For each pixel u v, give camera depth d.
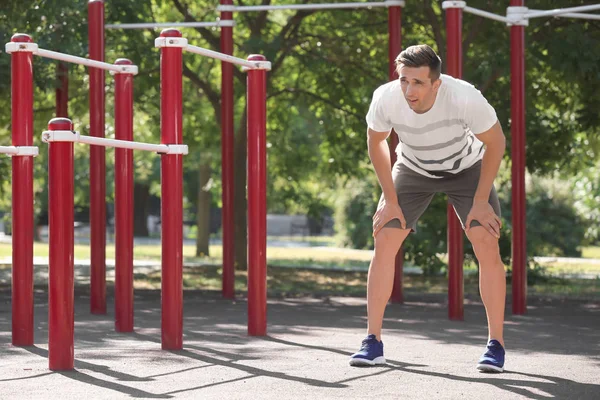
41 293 11.88
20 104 6.92
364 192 31.81
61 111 11.77
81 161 34.44
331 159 20.22
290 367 5.70
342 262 21.53
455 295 9.16
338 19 16.64
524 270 9.81
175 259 6.55
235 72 16.50
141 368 5.66
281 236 45.41
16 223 6.88
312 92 18.61
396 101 5.32
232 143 11.52
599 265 21.84
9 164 16.81
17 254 6.86
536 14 9.84
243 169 17.19
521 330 8.08
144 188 40.94
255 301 7.45
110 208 42.16
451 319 9.16
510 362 5.95
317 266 19.66
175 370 5.58
